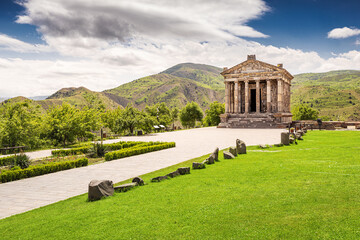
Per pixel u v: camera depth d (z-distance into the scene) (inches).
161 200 411.5
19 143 1390.3
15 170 685.3
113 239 294.5
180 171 588.7
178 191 453.4
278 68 2844.5
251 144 1146.0
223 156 789.9
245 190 433.7
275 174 533.3
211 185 480.1
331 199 362.6
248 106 3206.2
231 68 3043.8
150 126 2164.1
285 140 1016.9
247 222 310.8
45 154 1170.0
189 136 1785.2
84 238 302.4
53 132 1603.1
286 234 277.1
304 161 657.0
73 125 1609.3
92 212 379.2
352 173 499.5
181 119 4603.8
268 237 274.1
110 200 432.8
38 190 564.1
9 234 328.8
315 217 309.6
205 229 302.0
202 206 372.2
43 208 431.8
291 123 2635.3
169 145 1170.0
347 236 264.5
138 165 794.2
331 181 452.4
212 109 4224.9
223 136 1691.7
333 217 306.3
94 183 457.1
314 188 418.0
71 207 419.8
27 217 392.2
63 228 333.4
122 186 484.7
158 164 796.0
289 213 326.3
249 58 2989.7
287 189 422.9
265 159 719.1
